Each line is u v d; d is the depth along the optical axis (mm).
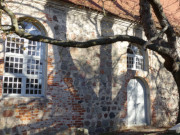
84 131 5777
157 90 10617
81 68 8297
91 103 8359
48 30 7652
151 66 10547
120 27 9727
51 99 7418
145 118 10320
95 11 8695
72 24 8297
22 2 7168
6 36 6930
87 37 8633
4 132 6402
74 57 8180
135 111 10008
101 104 8633
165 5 12547
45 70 7590
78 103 8031
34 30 7715
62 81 7758
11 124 6555
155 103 10422
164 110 10734
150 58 10555
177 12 12664
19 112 6734
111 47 9250
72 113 7836
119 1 10562
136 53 10562
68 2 7922
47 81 7414
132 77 9742
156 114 10375
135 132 8492
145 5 7320
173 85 11352
